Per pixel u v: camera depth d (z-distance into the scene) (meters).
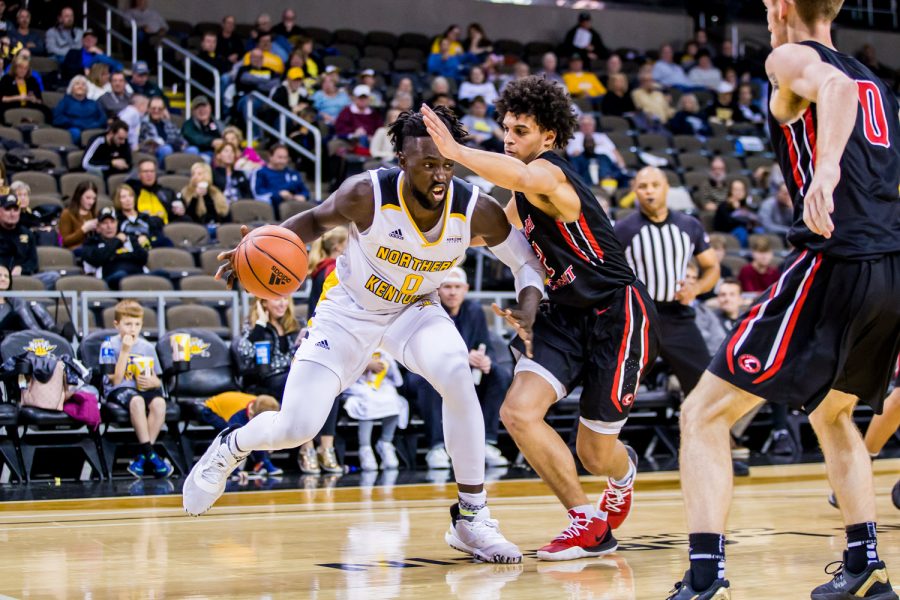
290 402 3.34
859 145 2.61
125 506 5.25
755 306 2.65
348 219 3.33
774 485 6.30
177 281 8.54
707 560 2.48
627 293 3.69
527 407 3.57
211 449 3.38
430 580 3.09
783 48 2.59
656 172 6.01
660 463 7.74
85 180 9.16
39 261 8.37
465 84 13.81
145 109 11.14
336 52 14.75
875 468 7.45
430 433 7.47
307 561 3.46
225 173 10.44
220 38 13.65
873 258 2.57
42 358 6.67
